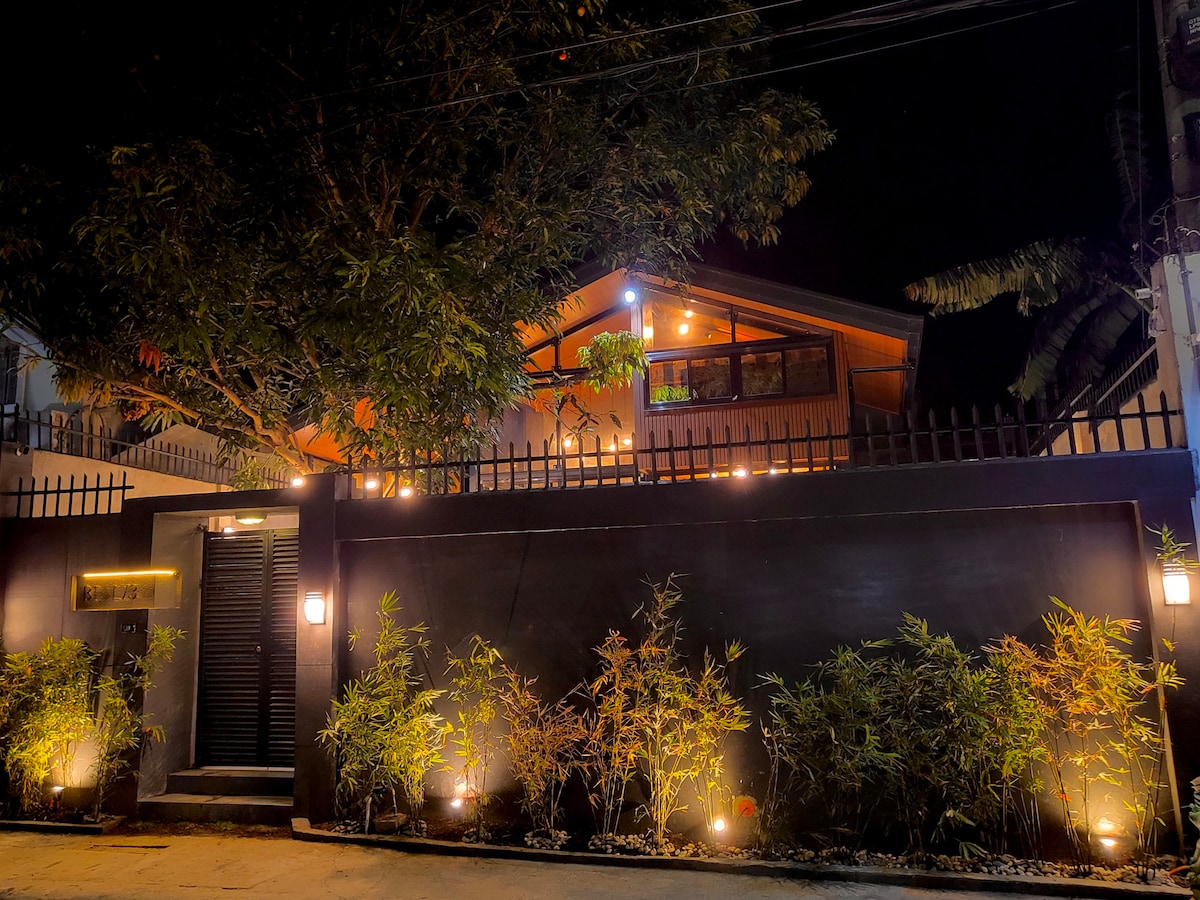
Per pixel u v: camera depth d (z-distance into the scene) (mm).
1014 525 6176
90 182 7438
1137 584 5922
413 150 8328
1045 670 5781
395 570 7441
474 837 6465
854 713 5777
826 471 6508
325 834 6762
